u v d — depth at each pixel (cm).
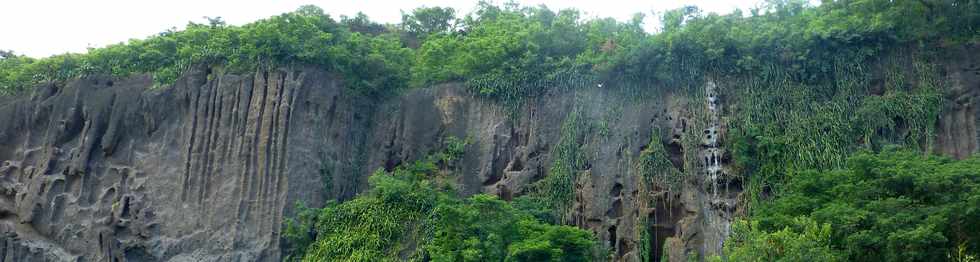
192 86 4909
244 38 4938
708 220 4297
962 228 3238
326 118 4903
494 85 5062
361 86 5197
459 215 4000
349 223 4406
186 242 4541
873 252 3212
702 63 4688
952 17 4472
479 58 5181
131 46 5244
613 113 4744
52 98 5159
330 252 4300
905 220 3206
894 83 4434
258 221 4531
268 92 4788
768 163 4322
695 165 4444
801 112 4428
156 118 4928
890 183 3450
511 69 5088
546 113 4909
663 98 4709
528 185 4712
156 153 4838
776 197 4203
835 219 3294
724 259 4081
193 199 4641
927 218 3203
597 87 4841
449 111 5138
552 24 5431
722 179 4375
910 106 4325
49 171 4922
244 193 4591
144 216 4656
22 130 5212
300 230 4456
